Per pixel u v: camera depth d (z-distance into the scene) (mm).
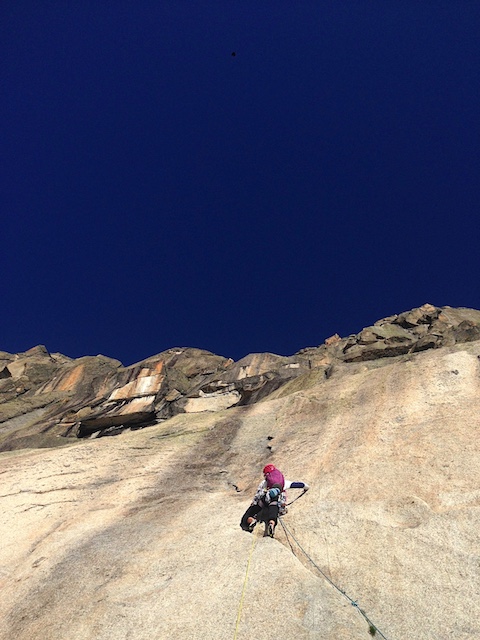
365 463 10453
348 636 5770
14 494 12430
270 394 24922
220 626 6223
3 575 8984
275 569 7168
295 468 11438
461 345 16531
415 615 6266
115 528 9914
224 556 7855
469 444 10055
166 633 6309
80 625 6883
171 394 29422
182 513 10258
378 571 7105
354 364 26781
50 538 9930
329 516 8617
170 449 14477
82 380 39656
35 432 29031
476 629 5906
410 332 35281
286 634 5922
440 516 8031
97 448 14930
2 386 40531
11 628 7211
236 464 13086
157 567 8055
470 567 6863
